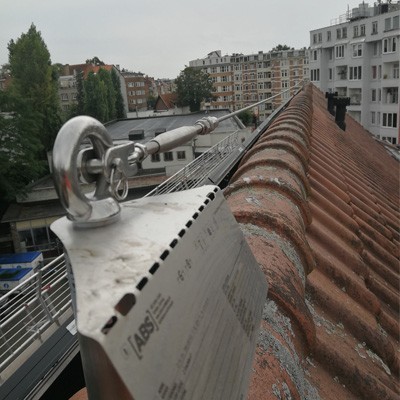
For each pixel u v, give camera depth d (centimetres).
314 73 4606
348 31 4062
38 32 3781
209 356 77
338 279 283
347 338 231
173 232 81
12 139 2934
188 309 75
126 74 9725
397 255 434
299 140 454
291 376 133
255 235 214
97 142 80
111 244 74
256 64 8275
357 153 925
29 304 602
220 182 494
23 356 588
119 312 60
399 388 219
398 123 3575
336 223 364
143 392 58
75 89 6888
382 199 646
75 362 301
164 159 2741
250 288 108
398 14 3438
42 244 2720
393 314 312
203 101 7781
